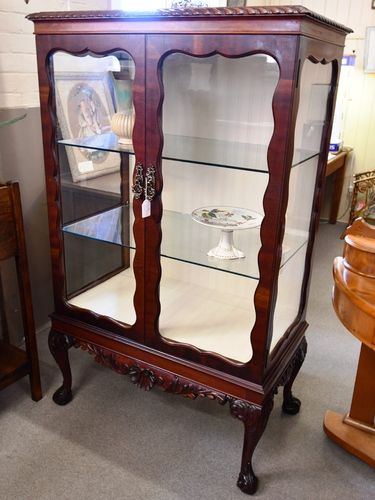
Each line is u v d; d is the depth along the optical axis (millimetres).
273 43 1045
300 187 1367
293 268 1499
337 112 4008
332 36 1242
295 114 1097
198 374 1438
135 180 1372
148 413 1809
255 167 1324
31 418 1758
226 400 1408
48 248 2256
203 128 1503
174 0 1998
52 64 1431
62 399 1818
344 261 1211
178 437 1693
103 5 2154
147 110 1285
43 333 2303
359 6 3799
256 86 1405
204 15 1097
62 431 1700
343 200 4379
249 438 1405
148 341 1520
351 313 1085
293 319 1636
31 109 1988
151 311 1476
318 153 1459
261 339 1299
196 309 1604
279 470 1562
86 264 1739
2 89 1867
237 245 1497
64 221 1632
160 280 1503
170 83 1323
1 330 2113
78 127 1575
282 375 1488
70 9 2016
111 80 1425
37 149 2066
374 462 1547
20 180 2021
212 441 1681
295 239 1432
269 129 1440
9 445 1628
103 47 1289
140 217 1403
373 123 4078
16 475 1507
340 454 1637
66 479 1499
